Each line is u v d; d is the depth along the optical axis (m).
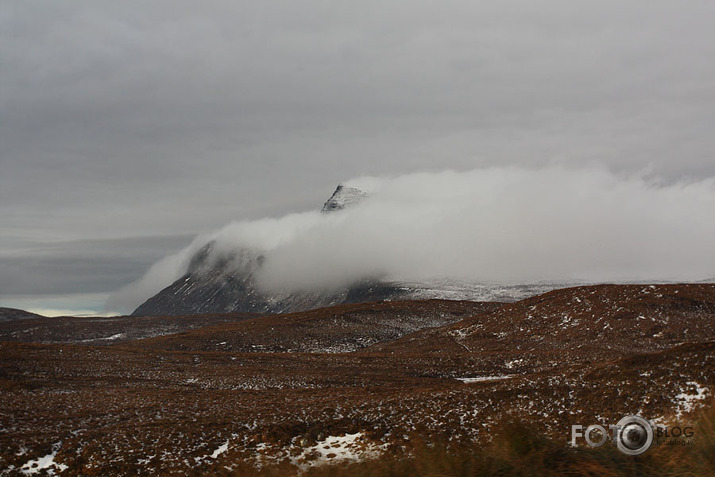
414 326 124.81
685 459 10.82
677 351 43.75
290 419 40.59
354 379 68.81
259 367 77.00
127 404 51.28
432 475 10.70
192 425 40.47
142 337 153.50
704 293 103.75
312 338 115.19
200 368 74.69
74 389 59.56
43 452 35.22
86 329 157.00
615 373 42.81
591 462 10.72
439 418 38.34
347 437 36.03
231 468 29.53
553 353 82.56
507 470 10.46
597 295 107.62
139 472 31.28
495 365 78.38
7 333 149.00
